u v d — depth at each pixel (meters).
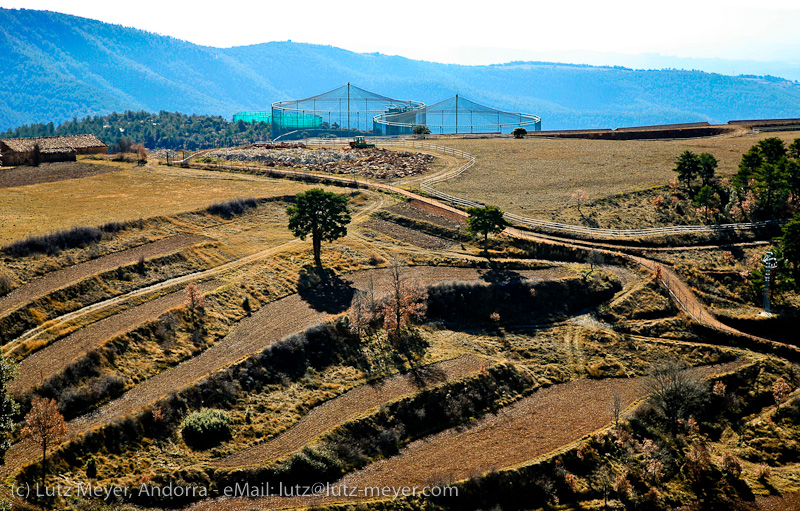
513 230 125.31
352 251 115.69
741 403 85.94
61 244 98.56
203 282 97.75
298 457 67.00
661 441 77.81
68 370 71.44
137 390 73.38
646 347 96.19
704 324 99.50
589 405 83.44
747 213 132.38
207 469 65.25
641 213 134.38
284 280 103.25
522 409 82.38
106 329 81.00
